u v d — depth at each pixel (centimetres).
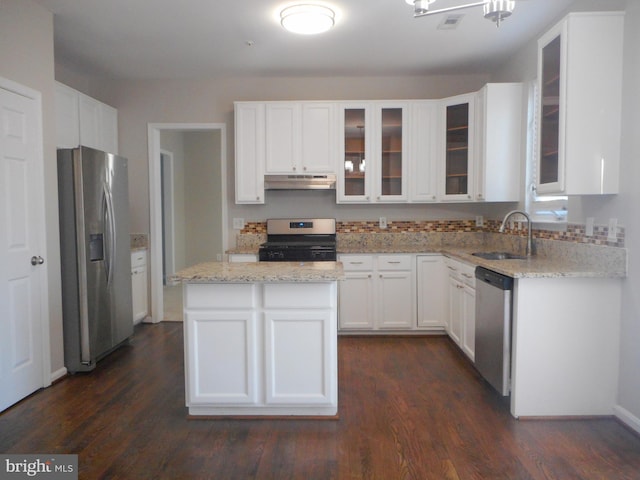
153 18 323
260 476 205
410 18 323
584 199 288
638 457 220
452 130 435
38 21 300
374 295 428
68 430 248
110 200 362
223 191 479
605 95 254
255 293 254
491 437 239
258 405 259
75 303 331
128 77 464
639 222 241
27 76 290
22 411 271
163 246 701
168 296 625
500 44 377
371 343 411
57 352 322
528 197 374
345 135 447
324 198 479
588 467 211
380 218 476
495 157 389
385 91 467
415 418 261
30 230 293
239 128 445
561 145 260
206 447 230
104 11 312
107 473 207
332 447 229
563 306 257
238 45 375
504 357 268
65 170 328
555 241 325
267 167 445
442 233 475
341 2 296
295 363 256
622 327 254
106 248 356
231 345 256
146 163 477
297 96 470
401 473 206
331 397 256
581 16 253
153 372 337
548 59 282
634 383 245
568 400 260
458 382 315
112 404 281
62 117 368
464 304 356
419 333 437
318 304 253
